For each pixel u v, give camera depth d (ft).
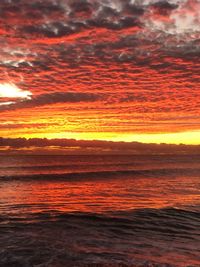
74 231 37.19
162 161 294.87
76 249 29.22
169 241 33.99
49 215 46.60
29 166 193.16
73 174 135.13
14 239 32.50
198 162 278.67
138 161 290.56
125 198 69.00
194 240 34.86
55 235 34.73
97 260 26.09
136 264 25.27
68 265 24.85
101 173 142.51
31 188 89.04
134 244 32.07
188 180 116.47
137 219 45.29
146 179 119.85
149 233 37.73
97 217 45.65
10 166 191.62
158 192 80.38
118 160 308.40
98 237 34.65
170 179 120.26
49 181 109.60
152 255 28.12
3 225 39.45
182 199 67.46
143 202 62.69
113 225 41.39
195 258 27.73
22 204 58.80
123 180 115.75
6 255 27.09
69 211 50.52
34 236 33.94
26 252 27.99
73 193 78.18
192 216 48.29
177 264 25.58
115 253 28.27
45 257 26.71
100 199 67.26
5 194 74.84
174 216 47.98
